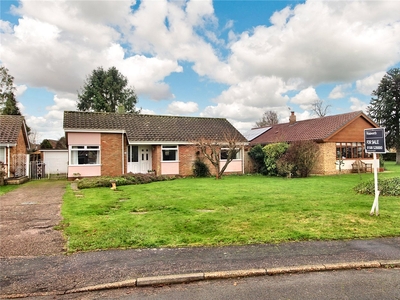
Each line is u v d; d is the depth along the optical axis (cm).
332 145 2319
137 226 674
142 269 443
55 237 601
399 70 3653
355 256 494
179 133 2234
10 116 2178
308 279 420
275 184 1548
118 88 4109
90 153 1952
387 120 3688
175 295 375
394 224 684
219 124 2570
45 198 1123
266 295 372
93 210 861
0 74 3369
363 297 366
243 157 2373
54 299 364
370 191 1138
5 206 948
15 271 438
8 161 1858
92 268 448
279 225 671
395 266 467
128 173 1862
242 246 541
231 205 926
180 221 716
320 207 871
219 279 422
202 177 2105
